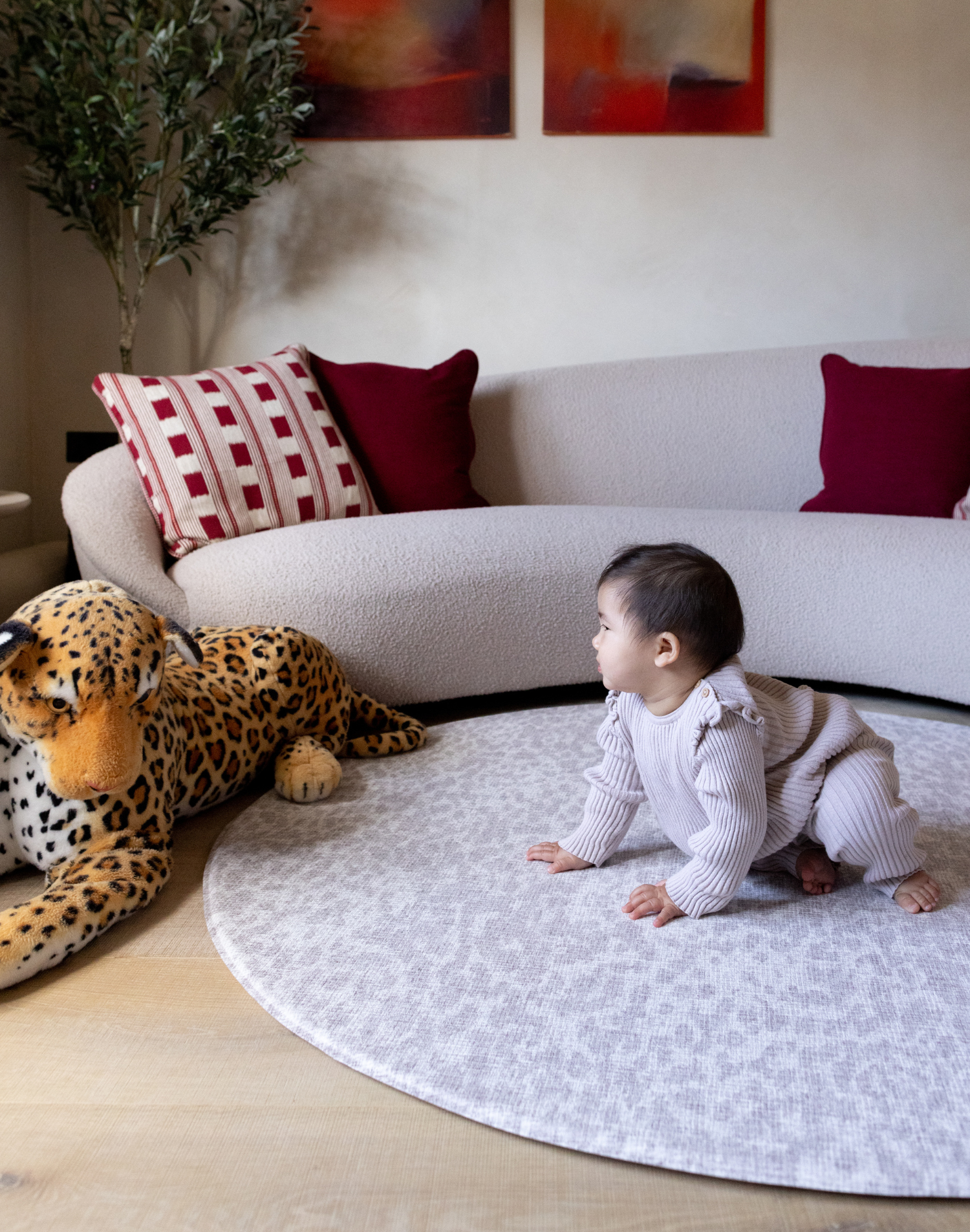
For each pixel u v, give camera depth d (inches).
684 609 48.9
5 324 114.8
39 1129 39.1
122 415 87.7
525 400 110.3
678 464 110.0
